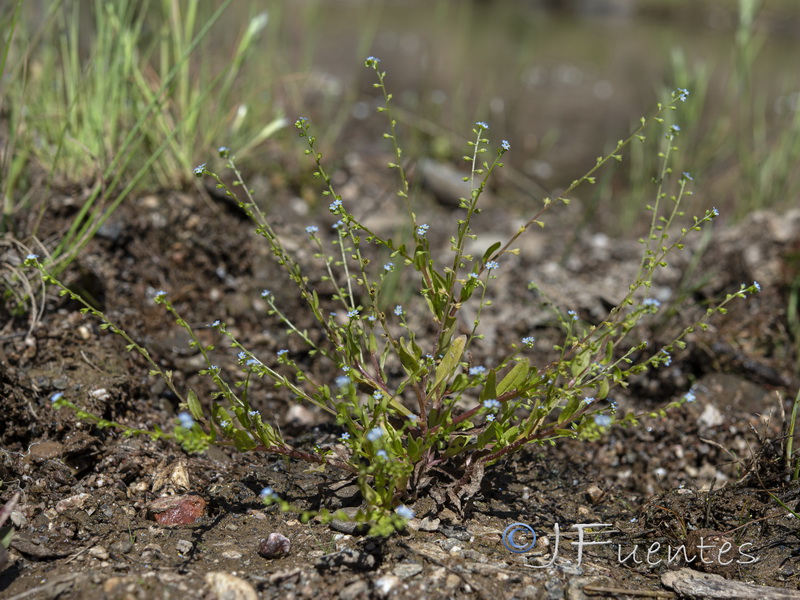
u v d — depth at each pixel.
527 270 0.62
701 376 0.52
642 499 0.46
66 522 0.40
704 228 0.62
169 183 0.57
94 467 0.43
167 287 0.53
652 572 0.40
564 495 0.45
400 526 0.38
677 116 0.75
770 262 0.58
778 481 0.43
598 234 0.71
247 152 0.64
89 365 0.47
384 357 0.42
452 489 0.42
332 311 0.55
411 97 1.03
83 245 0.49
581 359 0.43
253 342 0.52
